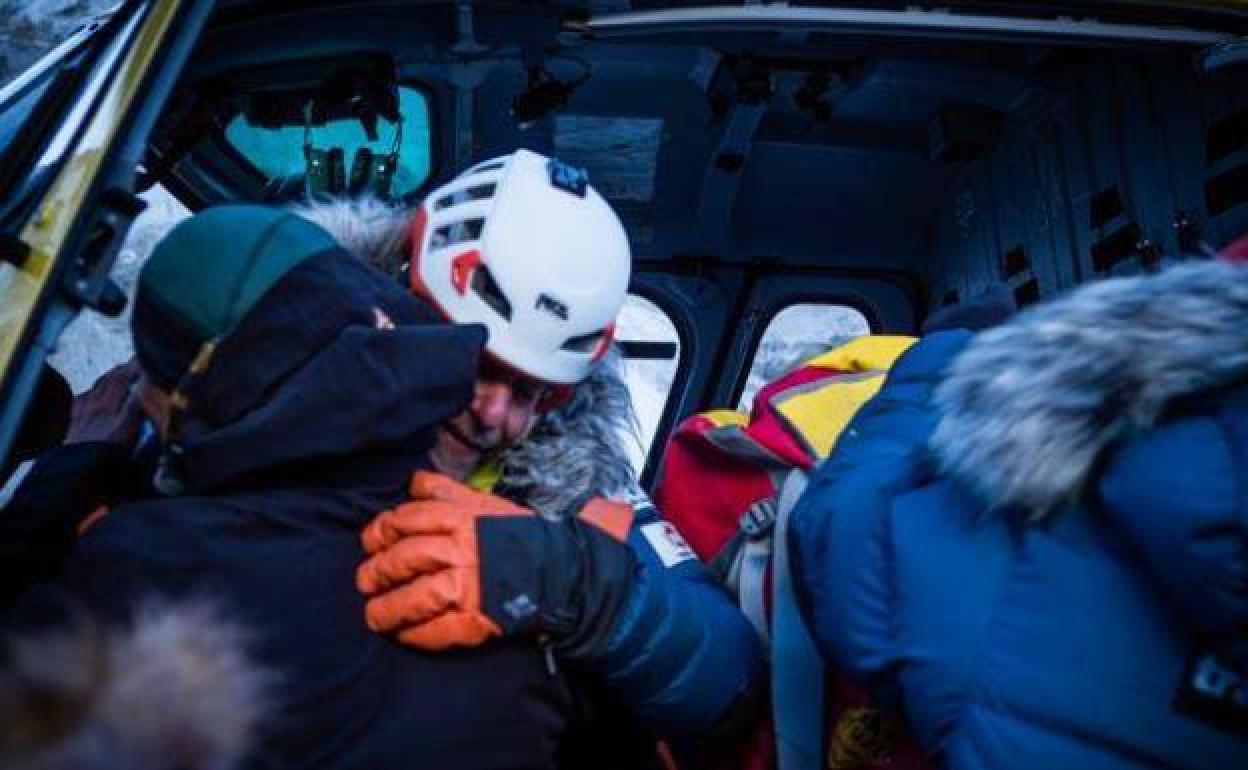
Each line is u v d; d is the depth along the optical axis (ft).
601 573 3.13
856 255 12.24
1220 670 2.09
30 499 3.09
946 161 10.80
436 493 3.11
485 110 9.61
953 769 2.40
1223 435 1.99
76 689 1.64
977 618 2.42
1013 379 2.38
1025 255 10.25
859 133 10.75
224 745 1.81
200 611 2.43
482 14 6.23
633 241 11.85
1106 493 2.16
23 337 3.00
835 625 2.83
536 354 3.97
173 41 3.97
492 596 2.83
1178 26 6.87
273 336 2.81
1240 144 7.23
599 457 4.26
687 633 3.42
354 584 2.83
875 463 3.07
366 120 6.99
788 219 11.89
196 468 2.78
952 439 2.56
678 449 4.94
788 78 9.53
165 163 7.33
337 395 2.71
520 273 3.89
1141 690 2.18
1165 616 2.17
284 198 9.21
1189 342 2.09
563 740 3.88
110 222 3.34
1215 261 2.38
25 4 31.83
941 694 2.45
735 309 12.28
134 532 2.70
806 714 3.61
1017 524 2.44
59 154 3.70
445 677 2.83
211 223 2.98
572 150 10.44
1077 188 9.30
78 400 4.76
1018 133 10.10
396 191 9.82
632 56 8.96
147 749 1.67
